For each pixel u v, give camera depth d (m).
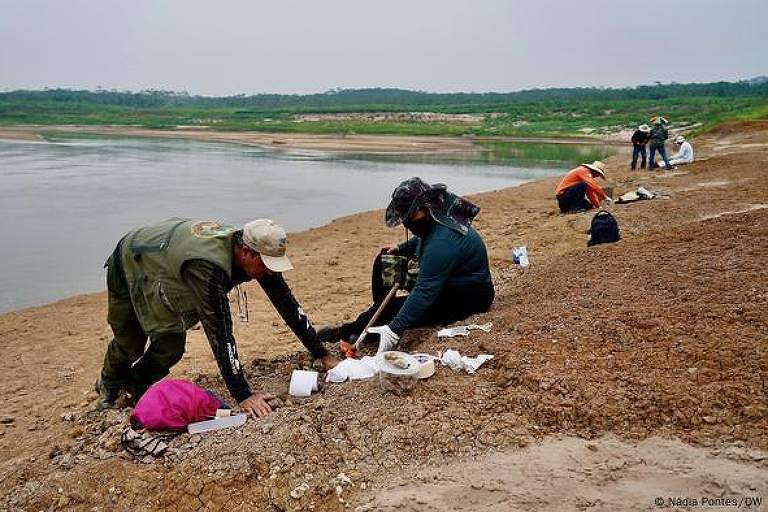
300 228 15.34
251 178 25.59
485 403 3.68
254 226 3.94
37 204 18.31
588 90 160.88
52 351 7.16
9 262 11.95
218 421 3.76
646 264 5.77
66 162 31.16
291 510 3.16
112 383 4.87
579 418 3.46
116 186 22.34
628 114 72.75
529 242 10.25
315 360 5.07
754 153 19.94
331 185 23.64
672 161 19.05
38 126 72.62
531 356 4.06
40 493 3.50
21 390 6.04
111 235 14.35
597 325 4.39
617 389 3.59
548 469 3.17
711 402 3.37
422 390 3.86
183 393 3.81
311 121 83.88
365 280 9.37
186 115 97.69
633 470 3.11
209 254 3.85
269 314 7.94
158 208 17.91
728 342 3.85
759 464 2.99
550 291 5.47
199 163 31.92
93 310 8.87
